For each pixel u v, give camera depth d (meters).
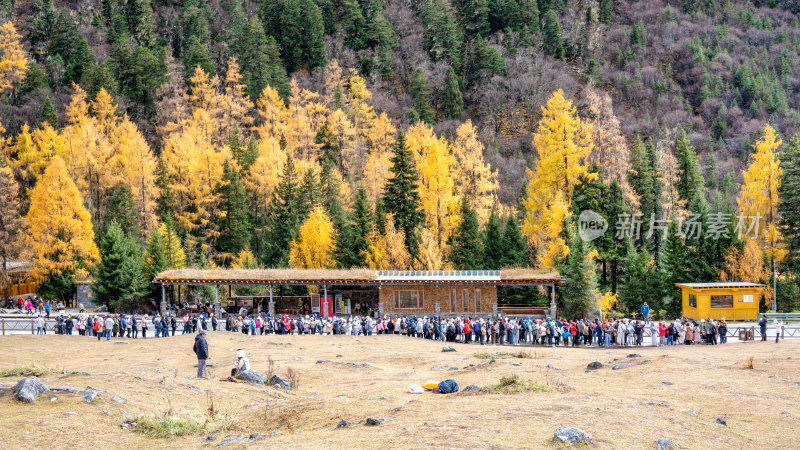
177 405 17.95
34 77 108.00
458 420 14.32
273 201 77.62
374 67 146.12
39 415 15.41
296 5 146.50
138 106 110.50
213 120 100.12
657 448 12.91
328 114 119.69
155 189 75.81
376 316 50.50
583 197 62.31
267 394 20.30
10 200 68.75
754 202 62.28
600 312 48.66
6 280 63.06
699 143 135.88
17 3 154.50
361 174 98.19
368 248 61.53
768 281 55.75
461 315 49.38
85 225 64.69
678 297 56.62
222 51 139.88
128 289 54.62
